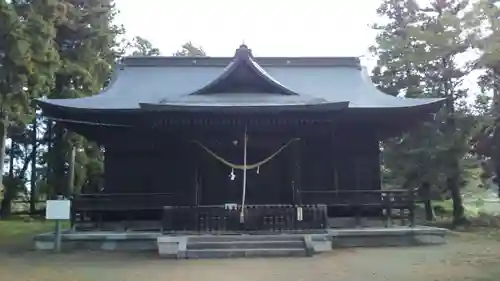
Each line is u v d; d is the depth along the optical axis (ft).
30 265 41.60
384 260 42.19
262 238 48.98
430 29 85.97
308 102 56.54
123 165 64.90
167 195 56.65
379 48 96.07
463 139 79.87
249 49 62.90
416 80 89.56
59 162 104.01
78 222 57.72
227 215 53.01
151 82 78.74
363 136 66.23
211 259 44.47
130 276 35.53
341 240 52.49
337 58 84.23
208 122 56.03
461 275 34.06
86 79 97.19
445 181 85.20
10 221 101.14
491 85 81.92
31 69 65.21
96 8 101.19
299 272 36.35
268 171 63.57
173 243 46.88
